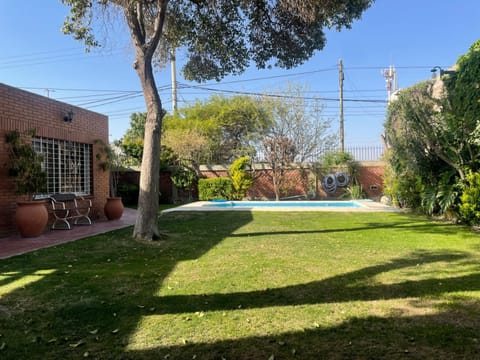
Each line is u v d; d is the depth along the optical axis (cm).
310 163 1797
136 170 1670
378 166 1762
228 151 2238
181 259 530
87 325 297
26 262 521
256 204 1548
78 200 966
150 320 306
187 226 865
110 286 402
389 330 279
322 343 260
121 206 1060
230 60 938
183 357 243
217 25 844
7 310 331
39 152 866
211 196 1691
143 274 450
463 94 830
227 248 603
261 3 795
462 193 833
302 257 529
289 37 858
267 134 2158
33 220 736
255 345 258
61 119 932
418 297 352
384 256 529
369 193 1759
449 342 258
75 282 418
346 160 1778
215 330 284
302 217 1031
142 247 623
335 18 760
